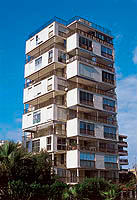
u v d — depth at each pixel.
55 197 30.84
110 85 51.06
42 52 51.66
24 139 49.31
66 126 45.19
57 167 41.75
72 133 43.75
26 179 30.09
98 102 47.72
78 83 48.75
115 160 47.59
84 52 48.84
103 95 48.91
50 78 46.78
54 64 47.47
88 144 47.66
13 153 28.58
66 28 51.09
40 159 32.91
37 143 45.69
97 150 45.47
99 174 44.41
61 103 47.31
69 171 43.16
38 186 29.33
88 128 44.78
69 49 49.09
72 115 46.53
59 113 45.06
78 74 46.19
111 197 34.78
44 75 51.44
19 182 28.00
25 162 30.36
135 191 43.94
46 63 48.88
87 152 43.19
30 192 28.55
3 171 27.83
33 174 31.20
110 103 49.75
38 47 52.44
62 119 45.19
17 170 28.86
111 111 49.41
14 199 27.78
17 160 29.02
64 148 43.91
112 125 48.78
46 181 32.38
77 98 44.66
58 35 49.38
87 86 49.06
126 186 43.59
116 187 37.31
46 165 33.00
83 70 47.22
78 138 43.25
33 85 50.53
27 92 51.66
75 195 32.22
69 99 45.97
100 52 51.62
